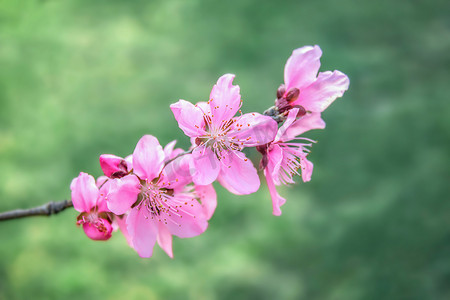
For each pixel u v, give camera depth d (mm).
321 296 860
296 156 386
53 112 1200
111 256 888
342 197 1019
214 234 937
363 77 1317
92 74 1321
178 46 1422
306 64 376
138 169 363
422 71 1354
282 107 377
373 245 929
